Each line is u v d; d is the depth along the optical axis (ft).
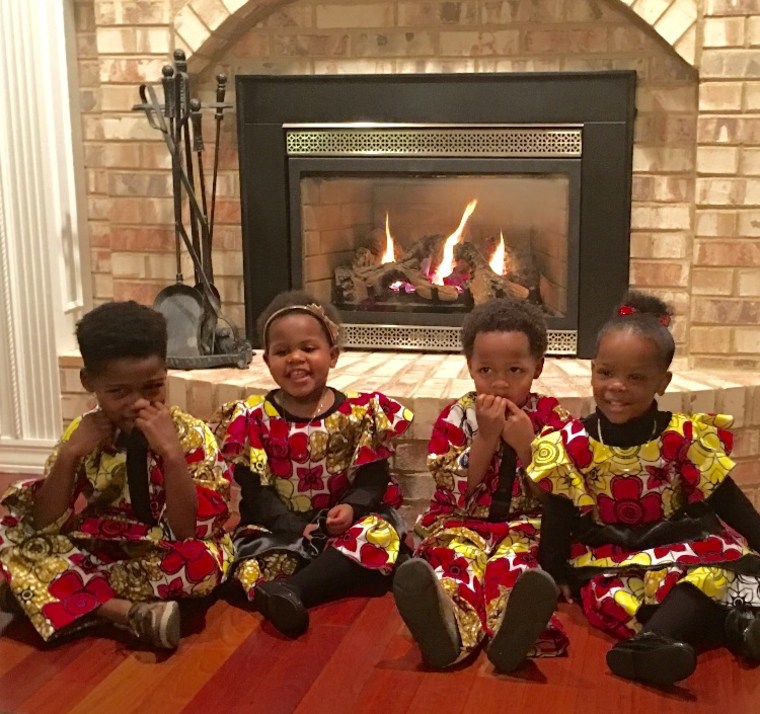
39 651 5.32
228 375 7.87
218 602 5.95
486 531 5.85
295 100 8.47
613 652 4.94
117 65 8.36
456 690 4.87
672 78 8.04
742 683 4.91
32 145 8.21
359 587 6.18
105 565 5.64
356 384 7.45
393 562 6.04
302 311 6.21
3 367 8.61
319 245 9.02
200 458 5.76
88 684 4.95
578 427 5.55
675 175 8.16
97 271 9.14
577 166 8.17
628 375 5.33
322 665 5.14
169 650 5.31
